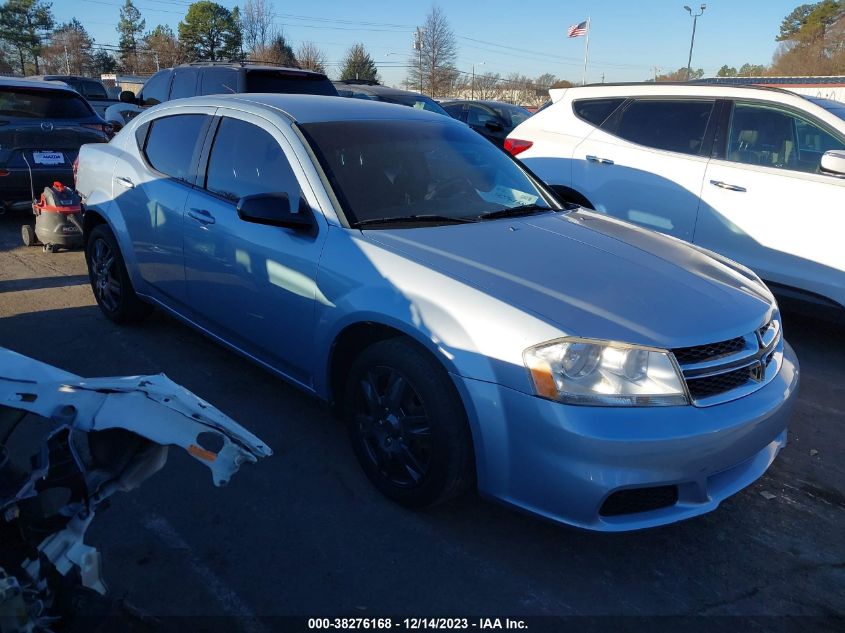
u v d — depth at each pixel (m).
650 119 6.09
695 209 5.66
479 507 3.14
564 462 2.50
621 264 3.14
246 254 3.59
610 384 2.51
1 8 69.19
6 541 1.83
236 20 63.53
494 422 2.60
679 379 2.57
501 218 3.63
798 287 5.19
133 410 1.84
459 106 14.11
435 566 2.76
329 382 3.30
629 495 2.58
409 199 3.54
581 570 2.78
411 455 2.96
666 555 2.90
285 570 2.69
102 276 5.16
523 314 2.61
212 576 2.64
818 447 3.86
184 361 4.54
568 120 6.66
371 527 2.97
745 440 2.70
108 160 4.95
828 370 4.96
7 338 4.82
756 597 2.68
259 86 9.32
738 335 2.79
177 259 4.15
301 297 3.30
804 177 5.16
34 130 7.93
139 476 1.95
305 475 3.32
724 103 5.68
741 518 3.19
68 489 1.79
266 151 3.72
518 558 2.83
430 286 2.82
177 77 10.30
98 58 74.44
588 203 6.34
